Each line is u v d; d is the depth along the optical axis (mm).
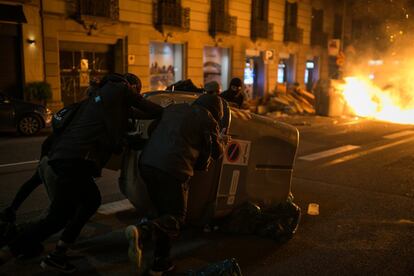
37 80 14555
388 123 17406
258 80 25797
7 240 3816
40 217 4871
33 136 11609
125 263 3852
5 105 11258
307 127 15633
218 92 5262
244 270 3787
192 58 20359
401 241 4594
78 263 3816
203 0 20562
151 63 18734
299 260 4039
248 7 23641
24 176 6883
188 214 4211
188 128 3449
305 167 8406
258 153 4531
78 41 15820
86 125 3453
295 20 28000
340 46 25844
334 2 32312
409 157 9742
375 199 6195
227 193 4363
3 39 13812
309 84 31688
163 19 18281
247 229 4539
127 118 3629
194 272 3332
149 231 3189
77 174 3400
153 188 3465
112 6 16328
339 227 4977
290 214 4750
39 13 14375
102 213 5156
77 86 16188
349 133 13992
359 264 3986
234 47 22891
